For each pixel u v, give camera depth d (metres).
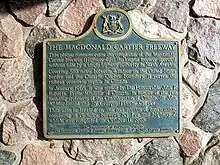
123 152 2.76
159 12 2.78
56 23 2.75
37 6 2.75
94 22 2.72
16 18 2.74
